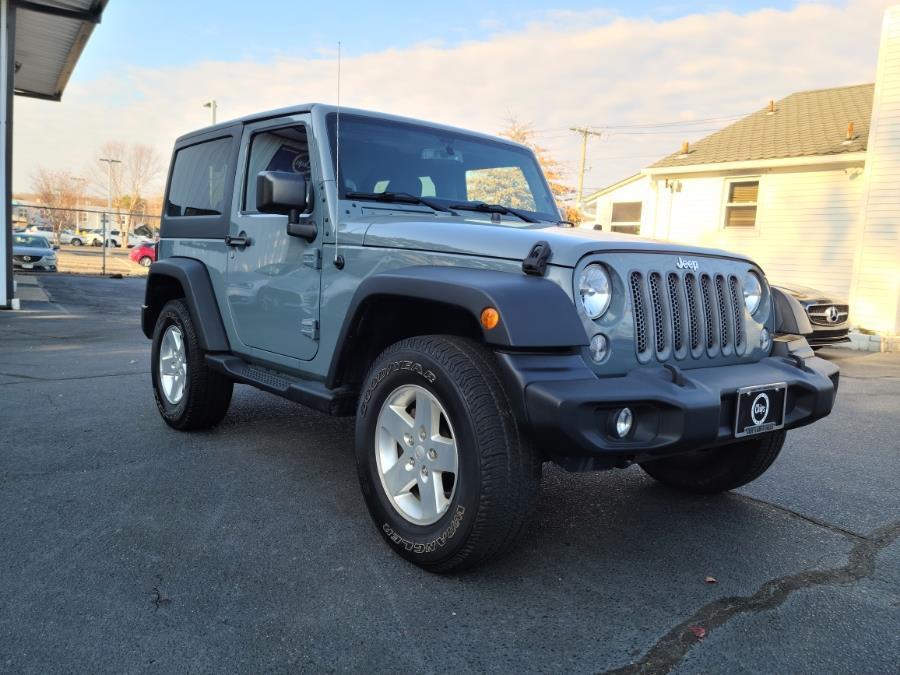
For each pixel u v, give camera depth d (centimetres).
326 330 325
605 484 380
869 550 299
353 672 201
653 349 263
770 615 239
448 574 263
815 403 290
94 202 7406
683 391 244
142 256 3086
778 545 302
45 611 229
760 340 311
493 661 209
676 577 268
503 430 239
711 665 209
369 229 305
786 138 1627
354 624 226
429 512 261
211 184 436
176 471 374
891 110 1288
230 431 457
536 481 246
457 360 250
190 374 425
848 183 1442
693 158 1705
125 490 343
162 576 255
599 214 2002
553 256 249
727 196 1652
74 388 582
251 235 381
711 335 288
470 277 252
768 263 1583
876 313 1321
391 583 255
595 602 246
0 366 685
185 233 455
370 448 283
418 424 266
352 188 334
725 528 320
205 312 412
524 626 229
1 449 405
